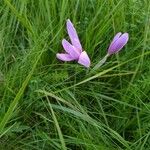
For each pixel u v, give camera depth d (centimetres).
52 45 23
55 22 24
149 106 21
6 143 20
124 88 22
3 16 24
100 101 22
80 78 23
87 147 19
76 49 22
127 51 24
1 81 22
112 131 20
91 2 25
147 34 24
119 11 24
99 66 22
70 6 25
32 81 21
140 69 23
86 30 23
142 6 25
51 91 21
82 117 20
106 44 24
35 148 20
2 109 21
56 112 21
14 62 23
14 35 24
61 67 23
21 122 21
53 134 21
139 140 20
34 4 25
